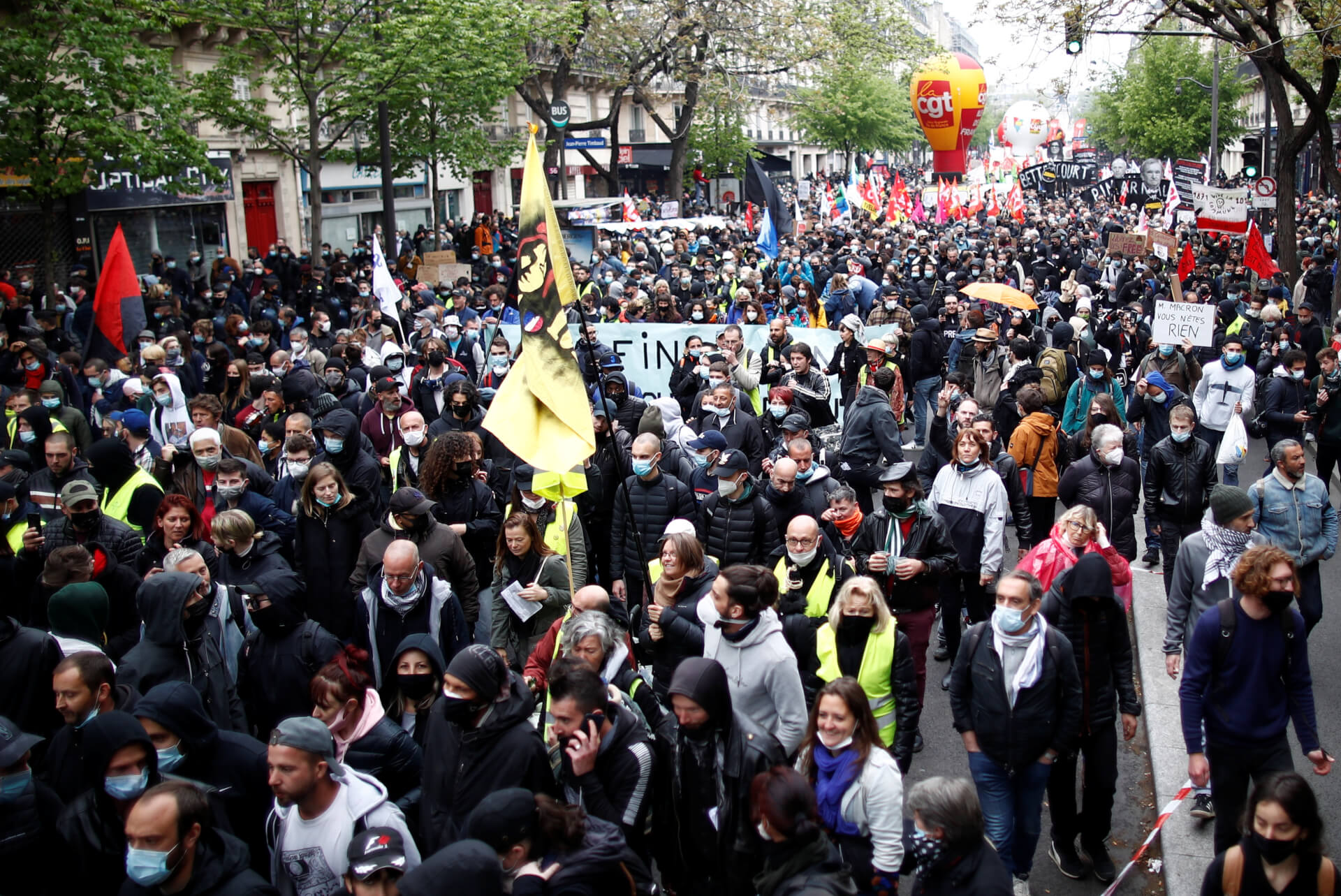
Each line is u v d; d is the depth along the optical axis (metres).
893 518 6.75
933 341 13.70
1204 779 5.28
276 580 5.60
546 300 6.14
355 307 17.86
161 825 3.69
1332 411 10.49
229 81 23.55
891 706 5.54
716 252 28.72
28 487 8.02
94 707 4.69
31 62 16.44
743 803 4.32
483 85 27.25
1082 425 10.93
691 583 6.00
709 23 34.09
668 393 13.23
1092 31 17.84
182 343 13.62
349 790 4.31
